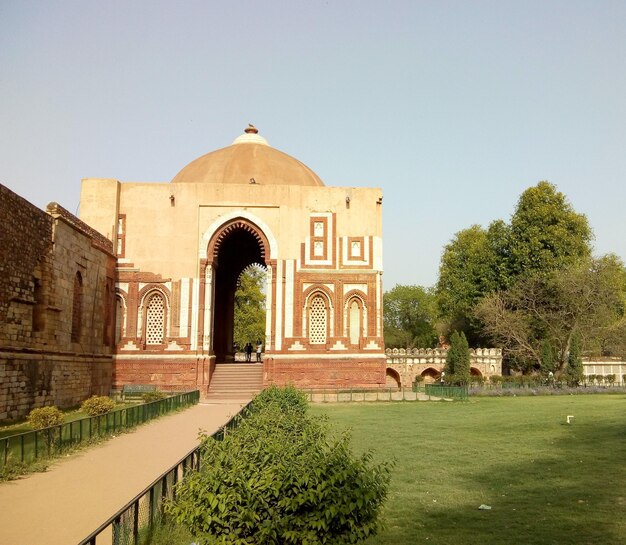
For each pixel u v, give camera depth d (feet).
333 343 100.22
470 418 70.44
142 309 98.84
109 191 99.09
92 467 39.34
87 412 60.49
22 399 62.28
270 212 102.37
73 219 77.61
